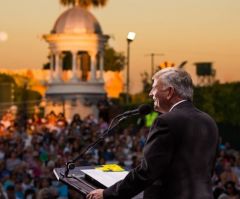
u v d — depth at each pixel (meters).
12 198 19.03
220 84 48.16
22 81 73.62
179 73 6.85
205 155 6.69
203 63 53.78
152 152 6.56
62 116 41.41
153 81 6.98
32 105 52.78
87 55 56.44
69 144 31.62
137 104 46.28
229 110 46.69
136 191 6.57
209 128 6.78
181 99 6.83
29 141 36.28
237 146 43.62
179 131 6.61
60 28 54.97
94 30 55.06
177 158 6.61
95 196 6.64
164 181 6.65
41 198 18.16
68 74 58.34
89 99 54.16
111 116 43.06
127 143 34.72
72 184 6.93
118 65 89.62
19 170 21.88
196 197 6.55
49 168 23.12
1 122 41.88
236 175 25.39
